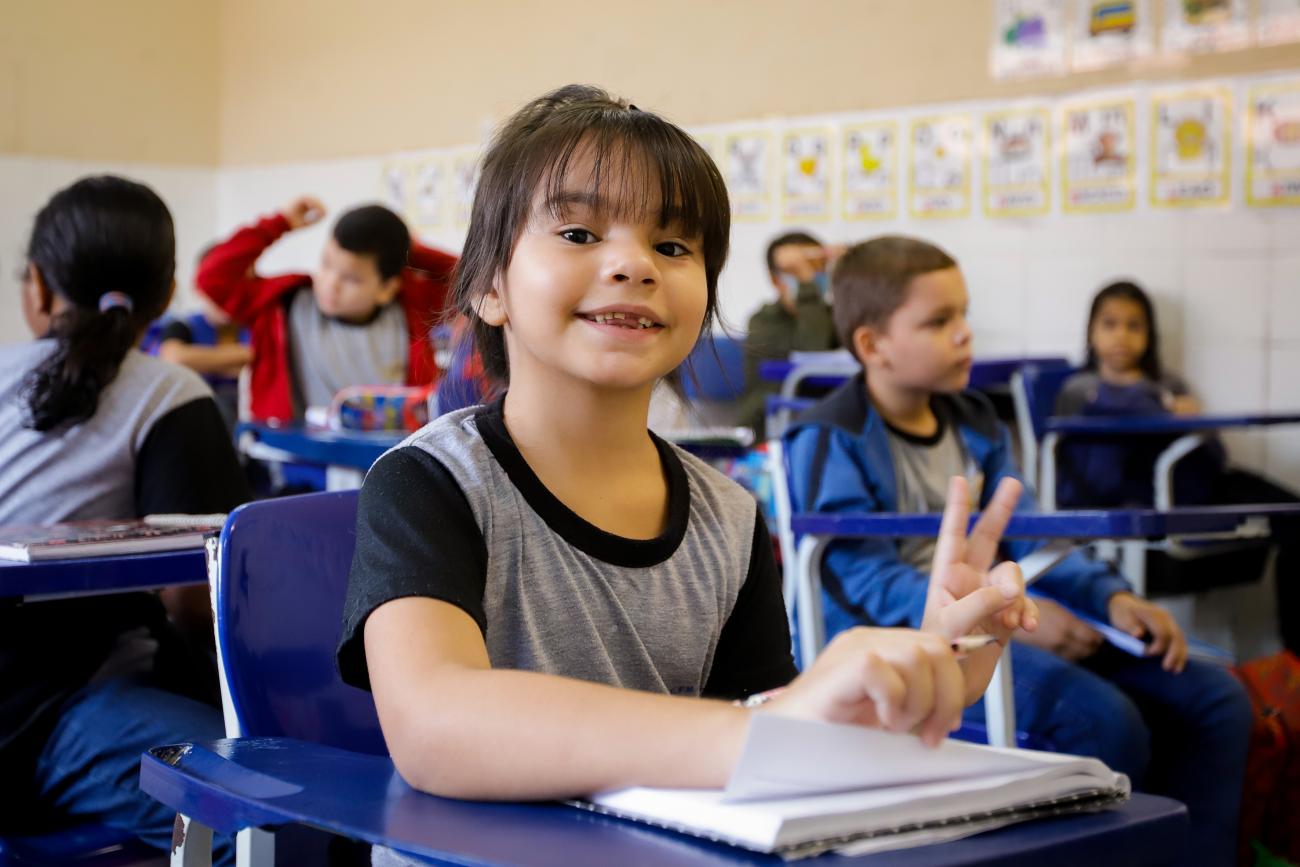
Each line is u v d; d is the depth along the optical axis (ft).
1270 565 10.96
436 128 17.10
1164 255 12.25
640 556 2.90
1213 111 11.96
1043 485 11.07
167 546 4.09
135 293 5.21
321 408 11.10
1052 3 12.66
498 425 2.91
